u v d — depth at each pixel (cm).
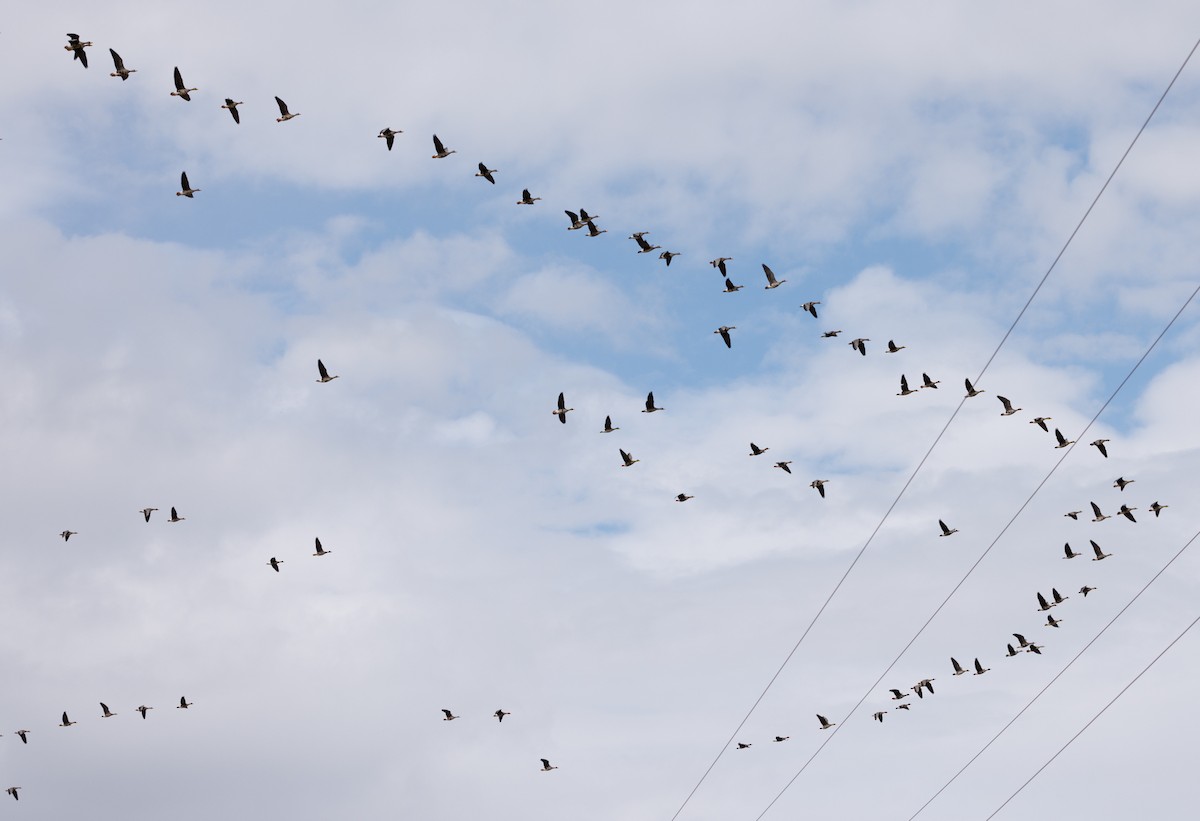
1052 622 9519
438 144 9219
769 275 9162
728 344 9119
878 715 9944
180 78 8706
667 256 9162
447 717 11794
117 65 8550
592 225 9256
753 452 9912
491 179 9238
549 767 11762
